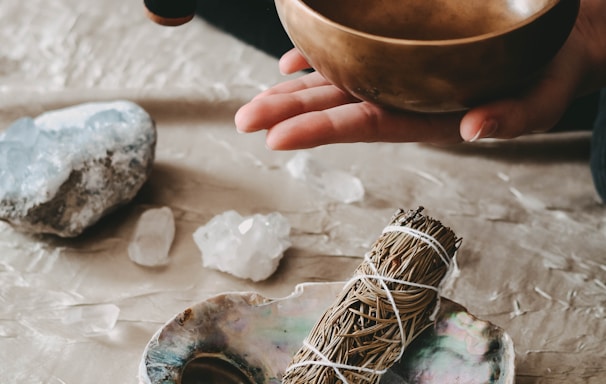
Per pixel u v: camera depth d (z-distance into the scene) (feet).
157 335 1.74
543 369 1.91
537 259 2.11
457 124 1.84
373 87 1.65
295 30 1.67
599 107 2.23
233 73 2.56
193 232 2.15
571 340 1.96
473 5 1.86
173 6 1.82
